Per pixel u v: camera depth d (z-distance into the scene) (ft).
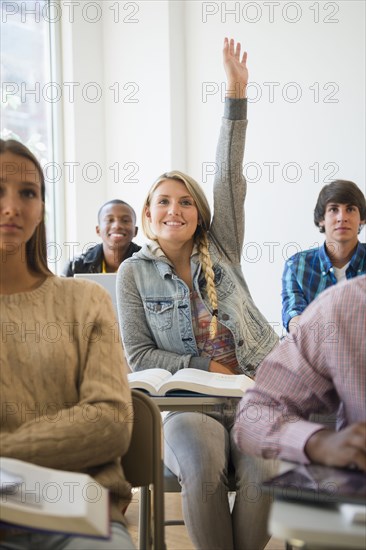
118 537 4.08
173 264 7.45
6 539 4.01
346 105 13.94
